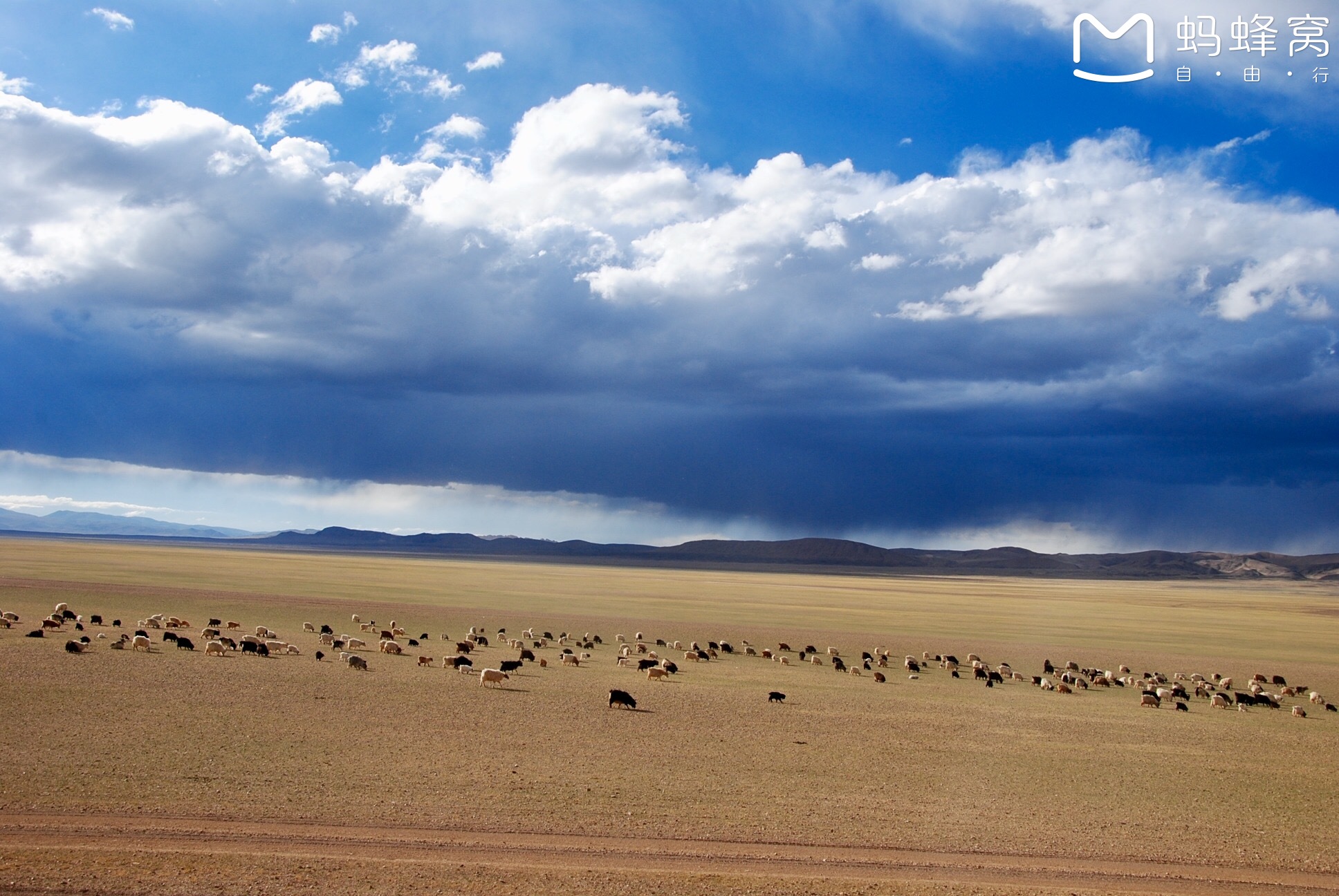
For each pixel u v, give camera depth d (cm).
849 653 8044
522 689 4794
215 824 2297
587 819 2514
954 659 7425
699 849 2328
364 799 2572
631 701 4353
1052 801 2984
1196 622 14075
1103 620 13662
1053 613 15100
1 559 15688
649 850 2302
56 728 3194
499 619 9712
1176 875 2328
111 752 2909
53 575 12050
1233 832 2723
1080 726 4556
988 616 13500
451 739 3425
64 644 5353
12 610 7762
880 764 3422
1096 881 2248
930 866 2294
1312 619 15500
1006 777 3312
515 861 2159
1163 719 4969
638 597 14650
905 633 10081
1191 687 6719
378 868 2045
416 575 18388
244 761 2905
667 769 3148
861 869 2245
